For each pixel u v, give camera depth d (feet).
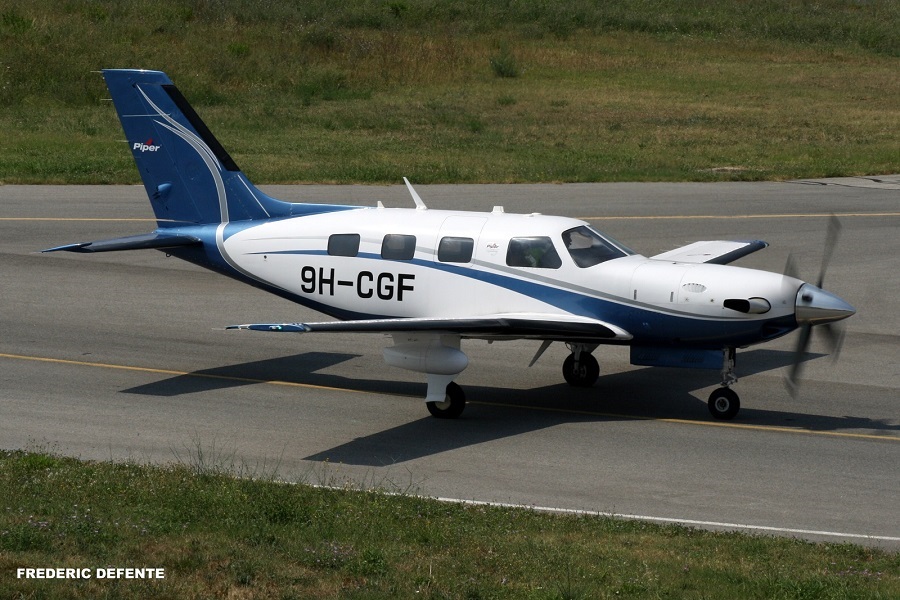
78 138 455.63
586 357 188.03
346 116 524.93
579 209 337.31
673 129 509.76
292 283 187.01
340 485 137.69
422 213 183.01
